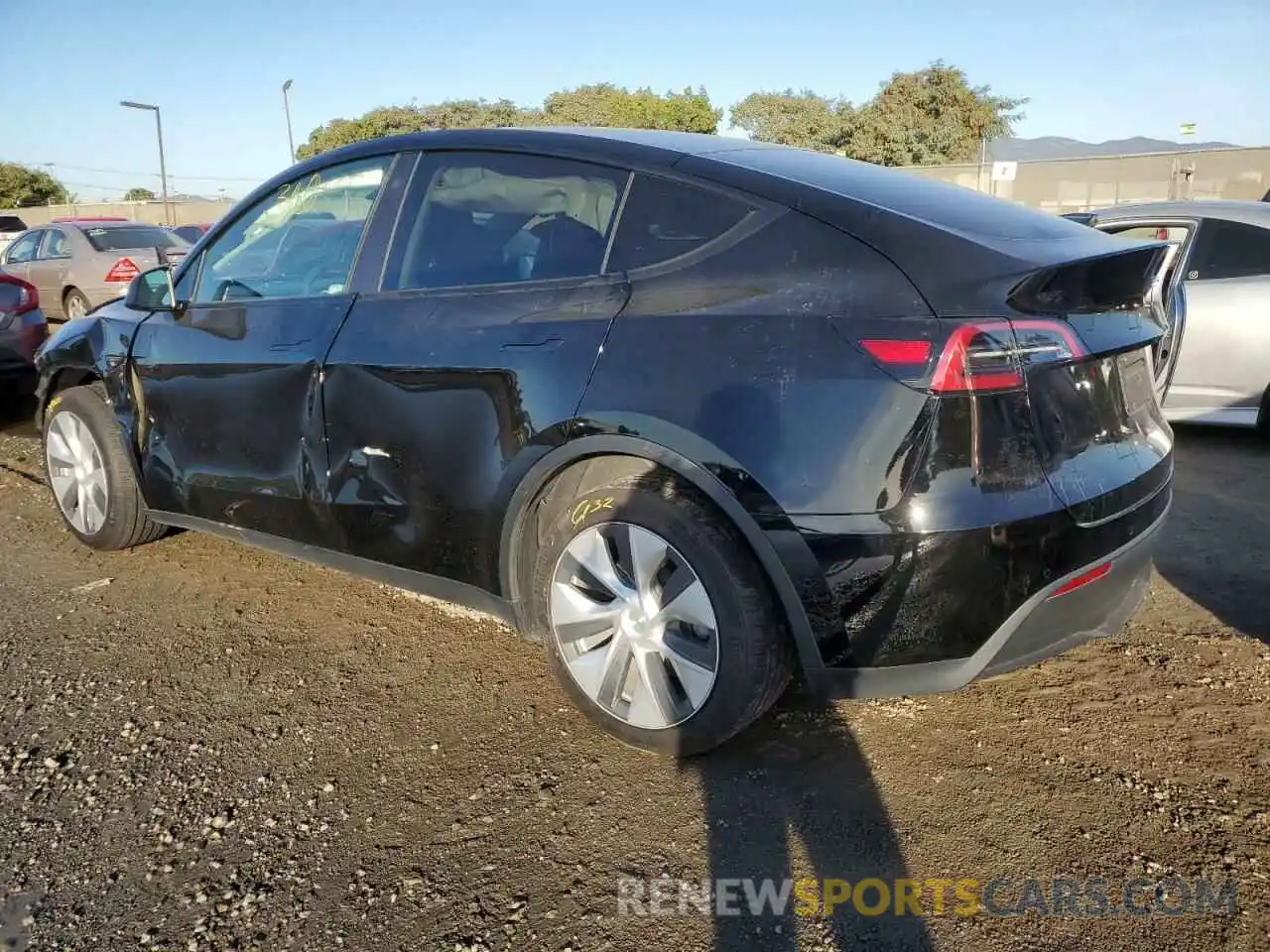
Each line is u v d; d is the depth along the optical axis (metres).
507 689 3.13
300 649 3.43
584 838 2.38
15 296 7.11
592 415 2.55
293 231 3.54
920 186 2.80
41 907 2.16
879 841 2.36
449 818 2.46
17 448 6.48
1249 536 4.42
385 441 3.04
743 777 2.62
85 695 3.09
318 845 2.37
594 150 2.86
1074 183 20.14
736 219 2.55
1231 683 3.09
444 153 3.17
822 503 2.27
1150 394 2.84
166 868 2.29
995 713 2.94
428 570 3.06
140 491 4.05
